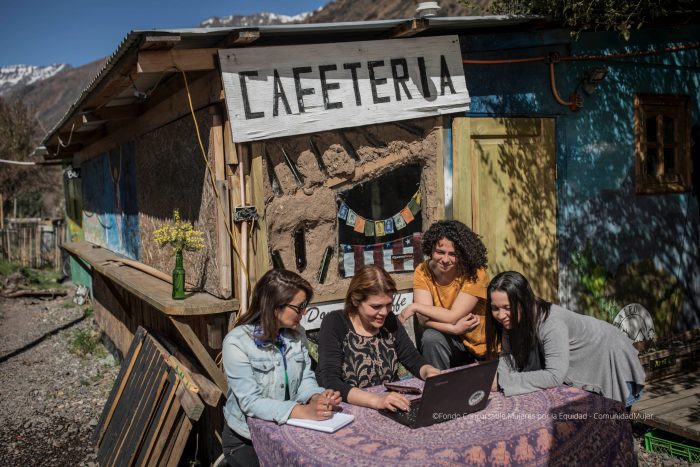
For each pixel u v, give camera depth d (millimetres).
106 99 5590
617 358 3791
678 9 5844
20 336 11031
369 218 4953
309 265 4758
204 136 4789
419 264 4805
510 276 3666
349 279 4910
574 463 3002
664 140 6504
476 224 5324
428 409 2990
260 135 4383
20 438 6371
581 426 3102
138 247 7246
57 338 10766
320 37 4598
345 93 4672
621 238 6125
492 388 3557
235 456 3502
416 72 4926
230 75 4277
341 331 3771
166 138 5812
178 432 4641
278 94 4441
